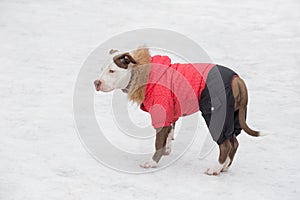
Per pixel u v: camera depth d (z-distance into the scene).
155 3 19.12
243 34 16.17
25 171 8.38
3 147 9.14
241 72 13.36
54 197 7.65
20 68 13.11
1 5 18.22
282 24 17.19
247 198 7.80
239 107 8.36
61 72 12.98
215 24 16.98
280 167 8.83
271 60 14.22
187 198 7.74
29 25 16.34
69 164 8.66
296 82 12.84
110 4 18.84
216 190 8.00
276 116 10.96
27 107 10.94
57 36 15.52
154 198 7.71
